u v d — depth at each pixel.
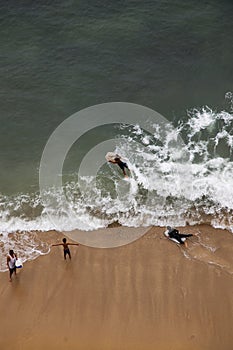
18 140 42.41
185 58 48.28
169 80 46.66
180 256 34.38
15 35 50.06
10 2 52.16
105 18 51.59
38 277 33.31
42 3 52.28
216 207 37.69
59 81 46.56
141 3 52.25
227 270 33.38
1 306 31.66
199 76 46.84
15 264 32.62
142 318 30.84
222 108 44.31
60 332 30.33
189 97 45.28
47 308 31.55
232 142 41.72
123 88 46.09
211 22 51.03
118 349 29.52
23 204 38.28
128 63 48.06
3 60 48.06
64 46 49.28
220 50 48.72
